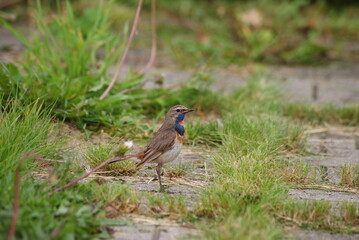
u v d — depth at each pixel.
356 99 16.94
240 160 9.86
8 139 8.86
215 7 30.20
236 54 23.05
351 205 8.08
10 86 11.55
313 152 11.91
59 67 13.67
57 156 9.90
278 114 14.33
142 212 8.01
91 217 7.30
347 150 12.12
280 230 7.31
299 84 18.94
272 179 9.12
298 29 27.58
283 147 11.80
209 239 7.00
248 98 15.62
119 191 8.25
